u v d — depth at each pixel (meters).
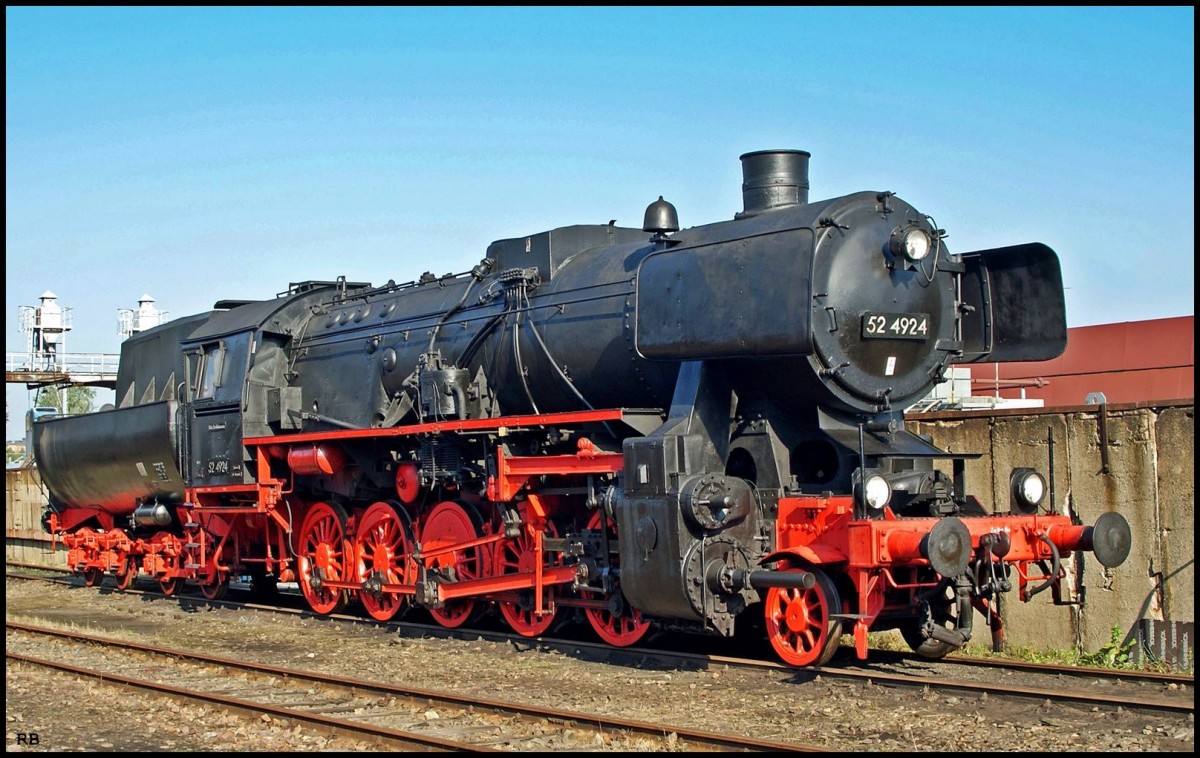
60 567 28.27
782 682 10.01
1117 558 10.12
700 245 10.67
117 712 9.63
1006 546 9.80
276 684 10.66
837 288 10.13
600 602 12.01
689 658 10.92
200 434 17.11
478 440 13.06
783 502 10.53
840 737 8.11
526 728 8.58
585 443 11.44
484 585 12.93
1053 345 11.26
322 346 16.33
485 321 13.48
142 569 19.47
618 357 11.72
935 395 23.33
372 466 14.90
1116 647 11.77
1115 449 12.10
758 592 10.90
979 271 11.84
